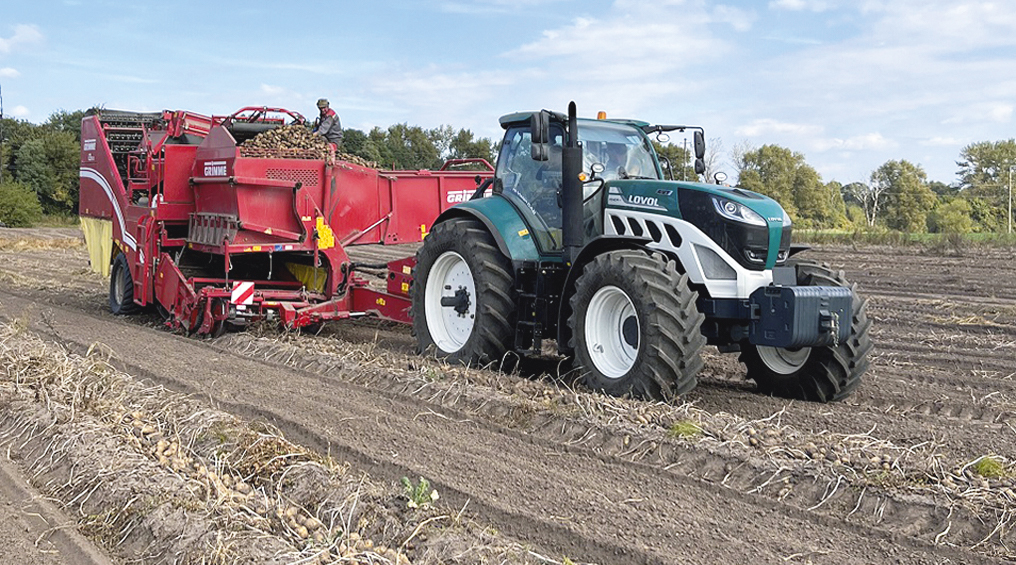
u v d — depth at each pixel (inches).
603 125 305.0
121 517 171.6
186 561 153.3
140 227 422.6
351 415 250.2
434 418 248.4
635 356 263.3
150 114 498.0
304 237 383.2
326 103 438.3
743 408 269.0
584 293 270.2
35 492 190.1
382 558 150.3
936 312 484.1
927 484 193.9
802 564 159.0
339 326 425.7
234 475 194.5
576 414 239.5
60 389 254.8
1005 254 846.5
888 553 164.9
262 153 375.9
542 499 187.5
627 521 176.7
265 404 261.4
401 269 374.9
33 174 1931.6
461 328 324.2
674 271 256.4
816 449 213.6
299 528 163.3
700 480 200.7
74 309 481.4
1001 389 302.4
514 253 297.9
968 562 161.6
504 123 321.1
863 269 727.1
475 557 153.9
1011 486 191.8
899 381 311.3
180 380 292.7
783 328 249.1
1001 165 2418.8
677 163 322.0
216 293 368.8
